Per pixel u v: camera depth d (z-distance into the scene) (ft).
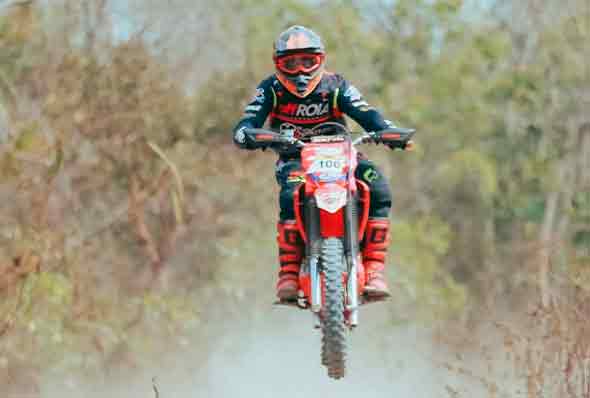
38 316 116.16
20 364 114.83
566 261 93.30
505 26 215.31
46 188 121.60
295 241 71.15
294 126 75.10
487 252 199.31
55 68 134.21
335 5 191.52
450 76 198.70
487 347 98.07
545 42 202.80
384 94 194.29
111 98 138.41
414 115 194.29
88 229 149.48
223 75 160.76
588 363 82.48
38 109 132.57
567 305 84.74
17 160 119.24
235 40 181.06
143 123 143.43
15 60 131.64
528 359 83.46
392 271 153.89
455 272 202.08
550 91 200.75
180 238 162.91
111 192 149.79
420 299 149.28
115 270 150.10
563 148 199.00
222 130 157.07
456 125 200.85
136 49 143.33
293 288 70.90
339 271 67.72
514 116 202.39
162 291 152.46
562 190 197.36
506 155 203.10
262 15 179.42
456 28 200.75
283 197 71.36
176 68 167.73
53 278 119.65
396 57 195.83
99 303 130.11
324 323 67.56
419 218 195.83
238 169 157.07
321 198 66.95
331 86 74.23
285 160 74.54
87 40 143.54
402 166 206.49
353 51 191.52
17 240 113.70
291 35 72.79
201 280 162.09
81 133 137.49
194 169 152.56
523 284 120.67
